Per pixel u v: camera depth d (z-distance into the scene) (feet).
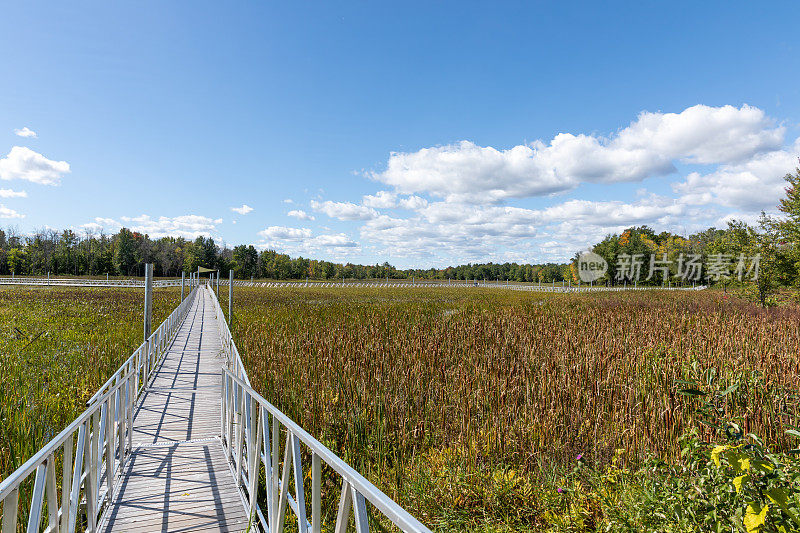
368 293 151.02
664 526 10.57
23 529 13.28
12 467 16.20
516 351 32.17
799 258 56.80
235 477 15.33
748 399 19.61
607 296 107.76
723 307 63.67
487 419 20.30
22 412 21.13
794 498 8.32
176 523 12.09
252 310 77.15
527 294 139.74
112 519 12.25
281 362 30.68
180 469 16.12
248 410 14.03
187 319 71.31
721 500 9.56
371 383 25.67
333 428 20.18
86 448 10.69
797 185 58.34
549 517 13.60
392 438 19.93
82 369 31.68
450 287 221.87
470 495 14.79
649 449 17.42
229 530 11.82
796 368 24.53
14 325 53.06
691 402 20.06
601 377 24.68
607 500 13.26
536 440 18.90
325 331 43.52
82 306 82.17
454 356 31.30
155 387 29.17
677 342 31.12
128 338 44.70
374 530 12.57
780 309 58.54
